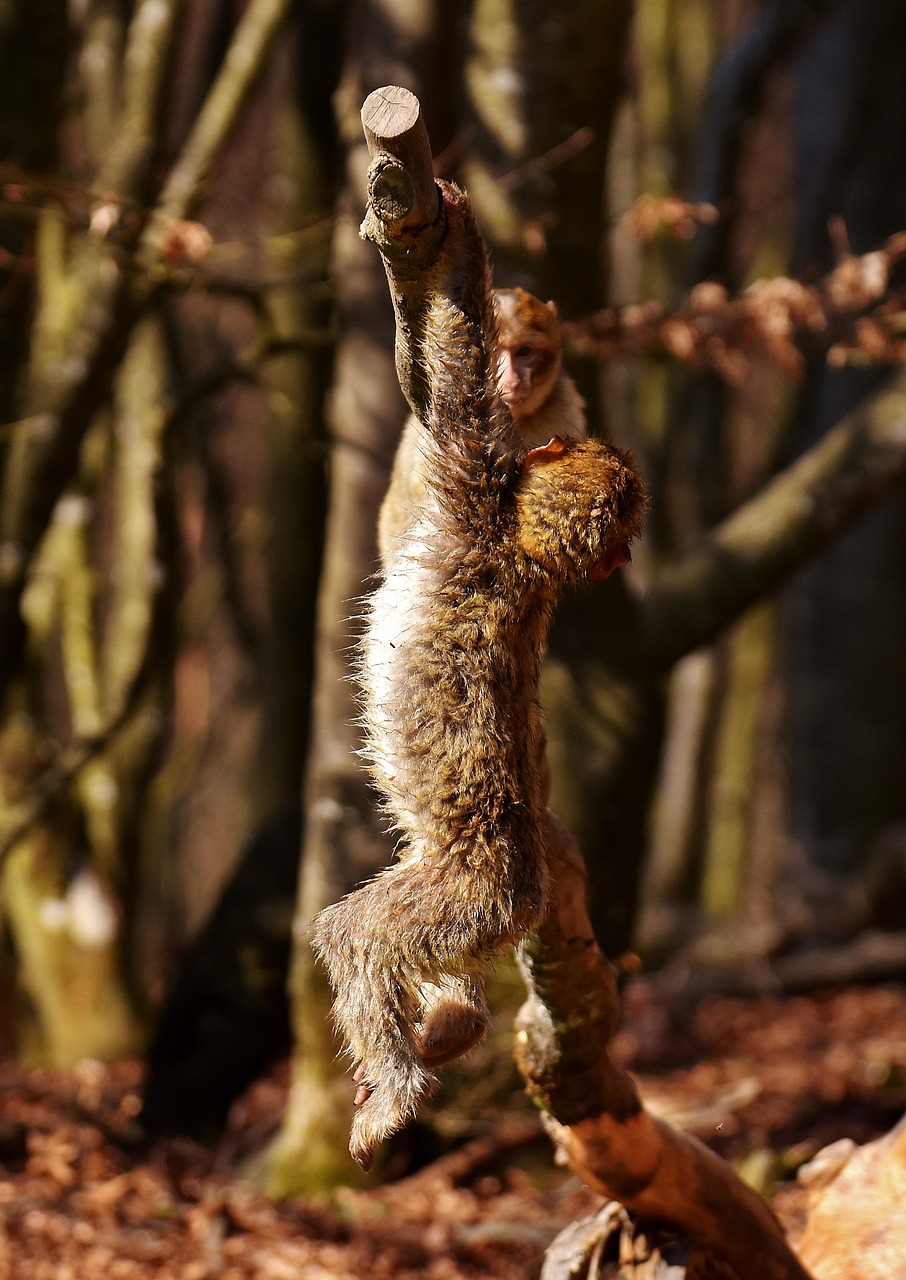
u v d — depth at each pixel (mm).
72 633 14234
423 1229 9219
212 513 17938
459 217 3615
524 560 3662
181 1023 11445
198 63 17250
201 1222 9062
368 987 3506
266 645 14297
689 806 19812
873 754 17875
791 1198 9086
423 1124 10031
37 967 13734
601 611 10172
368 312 9836
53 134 12023
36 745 13844
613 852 10125
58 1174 10016
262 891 11680
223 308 19797
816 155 18516
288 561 14023
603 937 10180
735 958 16266
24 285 12297
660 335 9531
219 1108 11320
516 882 3586
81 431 10805
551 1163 10102
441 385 3664
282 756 14258
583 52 9664
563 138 9680
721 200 12484
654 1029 14312
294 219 13125
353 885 9742
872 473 10805
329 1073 9922
